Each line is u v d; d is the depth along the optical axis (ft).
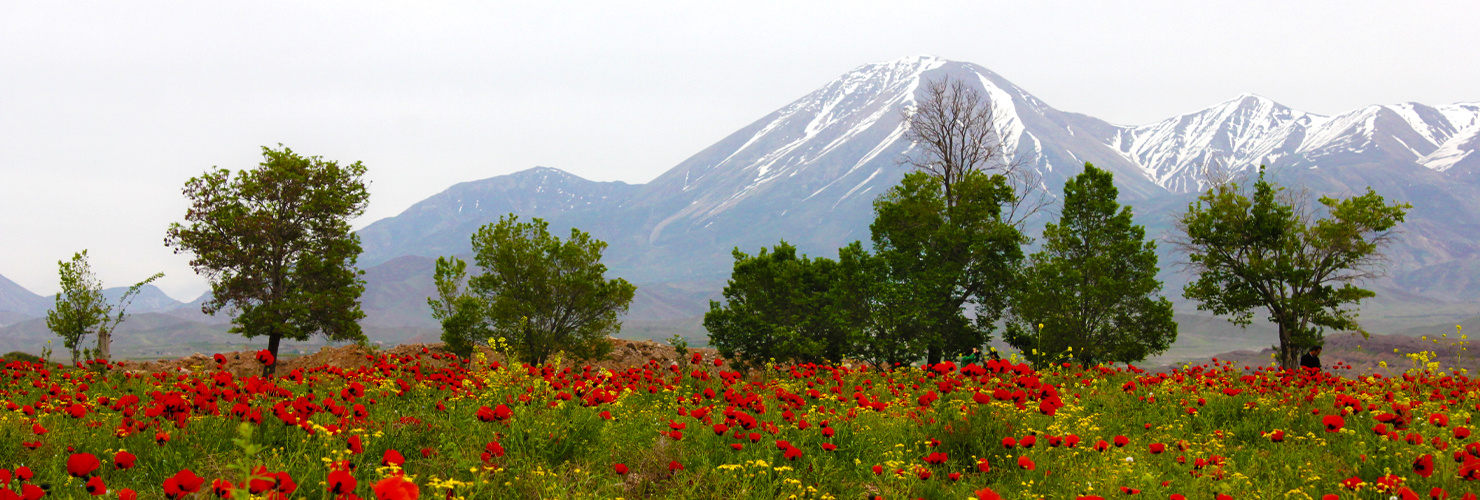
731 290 82.89
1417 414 30.14
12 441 19.85
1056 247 93.25
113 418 24.34
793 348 77.41
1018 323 93.45
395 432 22.15
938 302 89.04
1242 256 101.30
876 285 85.87
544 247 81.30
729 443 23.11
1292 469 23.43
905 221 94.89
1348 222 94.99
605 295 82.33
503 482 18.75
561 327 80.94
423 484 18.12
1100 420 31.78
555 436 22.27
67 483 16.37
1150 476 19.17
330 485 14.07
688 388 38.47
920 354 84.02
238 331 91.30
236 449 19.31
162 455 19.01
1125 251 88.69
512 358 28.73
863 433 25.11
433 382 31.78
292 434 21.02
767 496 18.80
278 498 14.34
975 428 24.53
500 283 80.84
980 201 97.30
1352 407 29.43
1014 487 20.84
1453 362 42.14
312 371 39.88
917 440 24.58
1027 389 29.63
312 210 93.25
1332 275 98.73
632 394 33.47
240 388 25.18
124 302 78.43
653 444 23.48
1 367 43.21
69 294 74.02
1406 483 20.85
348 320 93.56
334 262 95.91
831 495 19.34
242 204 94.53
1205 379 40.19
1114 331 87.86
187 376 41.73
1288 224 98.17
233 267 92.43
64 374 44.91
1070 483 20.52
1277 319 99.04
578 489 18.44
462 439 22.26
